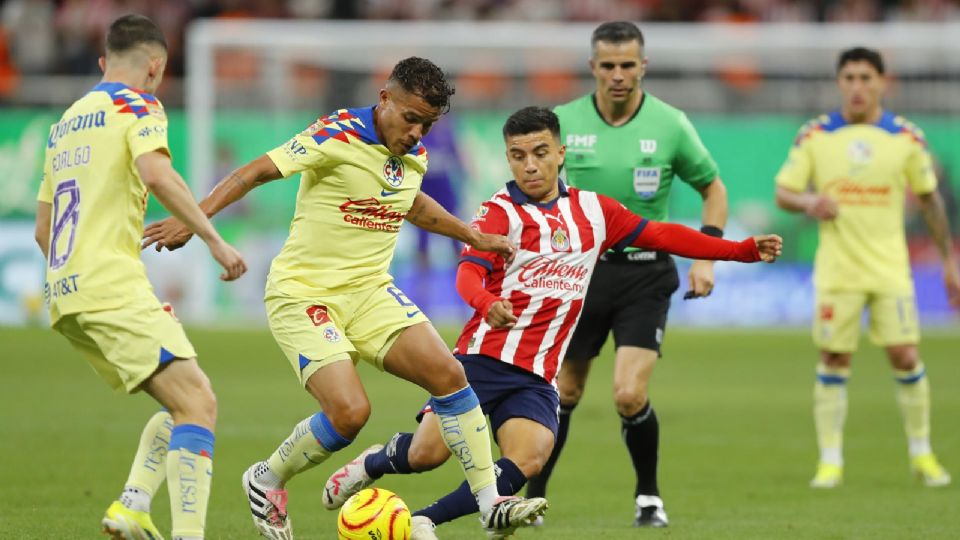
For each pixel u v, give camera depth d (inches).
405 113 867.4
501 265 956.0
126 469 1307.8
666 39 3100.4
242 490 1220.5
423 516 887.7
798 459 1494.8
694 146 1163.9
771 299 2984.7
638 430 1090.7
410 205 909.8
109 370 818.2
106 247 779.4
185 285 2869.1
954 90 3026.6
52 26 3403.1
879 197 1432.1
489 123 2908.5
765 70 3075.8
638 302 1122.7
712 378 2246.6
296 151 873.5
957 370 2336.4
